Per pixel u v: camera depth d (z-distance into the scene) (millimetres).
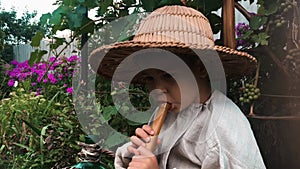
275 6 1480
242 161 907
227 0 1342
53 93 2758
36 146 1822
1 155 1993
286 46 1505
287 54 1498
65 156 1693
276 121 1515
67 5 1691
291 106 1493
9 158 1977
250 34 1515
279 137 1517
